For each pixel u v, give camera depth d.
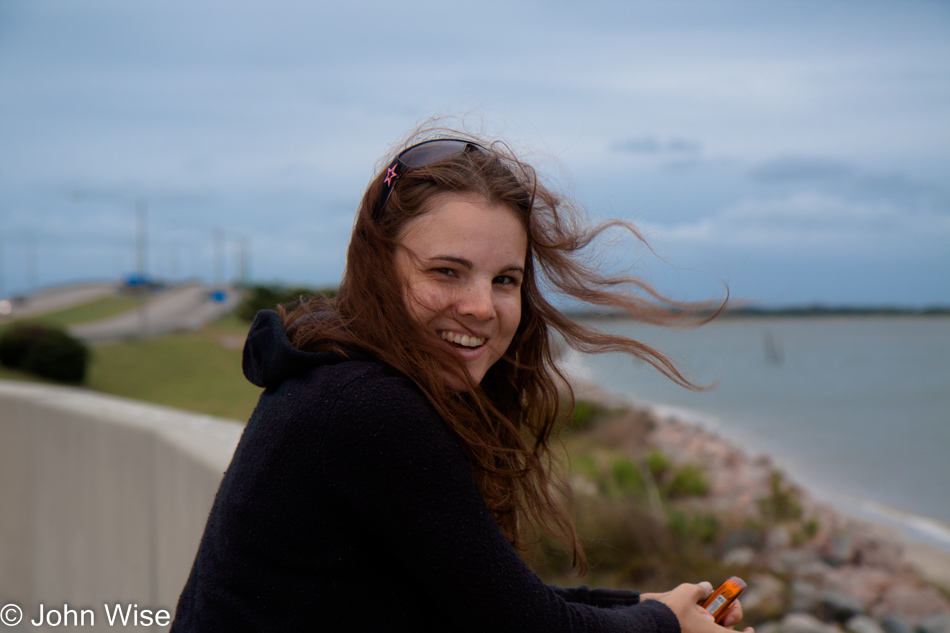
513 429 1.33
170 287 112.31
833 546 9.41
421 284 1.20
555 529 1.48
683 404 38.94
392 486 1.04
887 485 17.78
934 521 13.71
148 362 35.62
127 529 2.45
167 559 2.18
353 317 1.20
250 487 1.10
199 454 2.03
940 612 7.32
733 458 17.72
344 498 1.05
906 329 188.25
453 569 1.04
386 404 1.06
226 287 99.75
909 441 25.41
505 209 1.22
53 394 3.26
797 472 19.75
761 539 8.05
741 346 114.50
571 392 1.57
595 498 7.42
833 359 79.62
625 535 6.77
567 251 1.47
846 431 28.16
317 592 1.08
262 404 1.18
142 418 2.54
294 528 1.07
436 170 1.21
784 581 7.01
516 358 1.51
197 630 1.14
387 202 1.23
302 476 1.06
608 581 6.24
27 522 3.17
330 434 1.05
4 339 30.30
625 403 21.36
